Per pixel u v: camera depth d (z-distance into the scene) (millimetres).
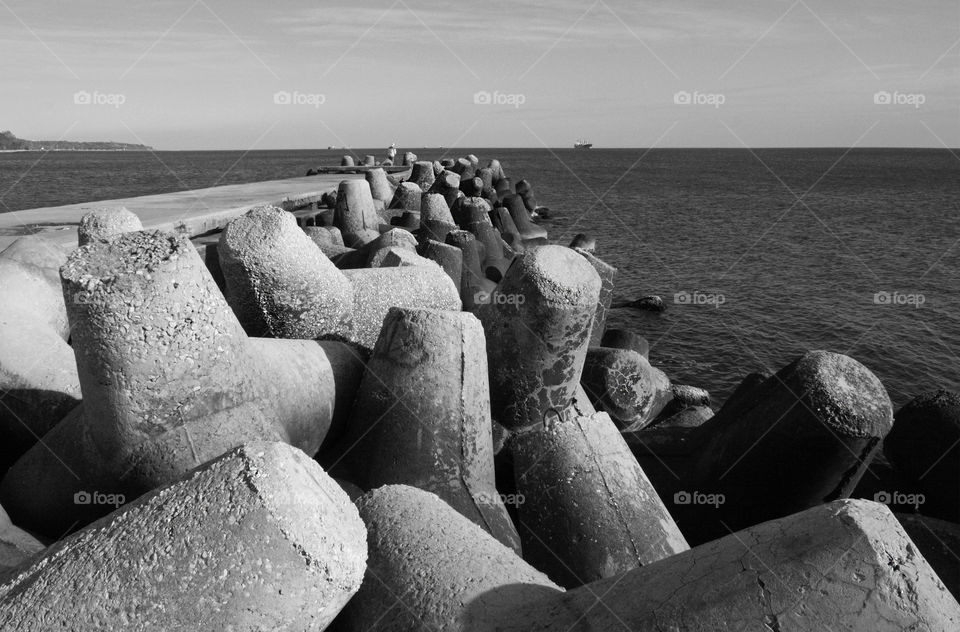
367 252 8977
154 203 14047
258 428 3877
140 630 2336
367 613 2824
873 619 2252
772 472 4707
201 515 2443
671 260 22922
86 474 3705
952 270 21719
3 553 3395
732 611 2377
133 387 3439
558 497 4250
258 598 2363
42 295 5035
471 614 2691
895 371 13031
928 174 84125
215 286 3703
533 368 5168
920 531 4547
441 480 4320
